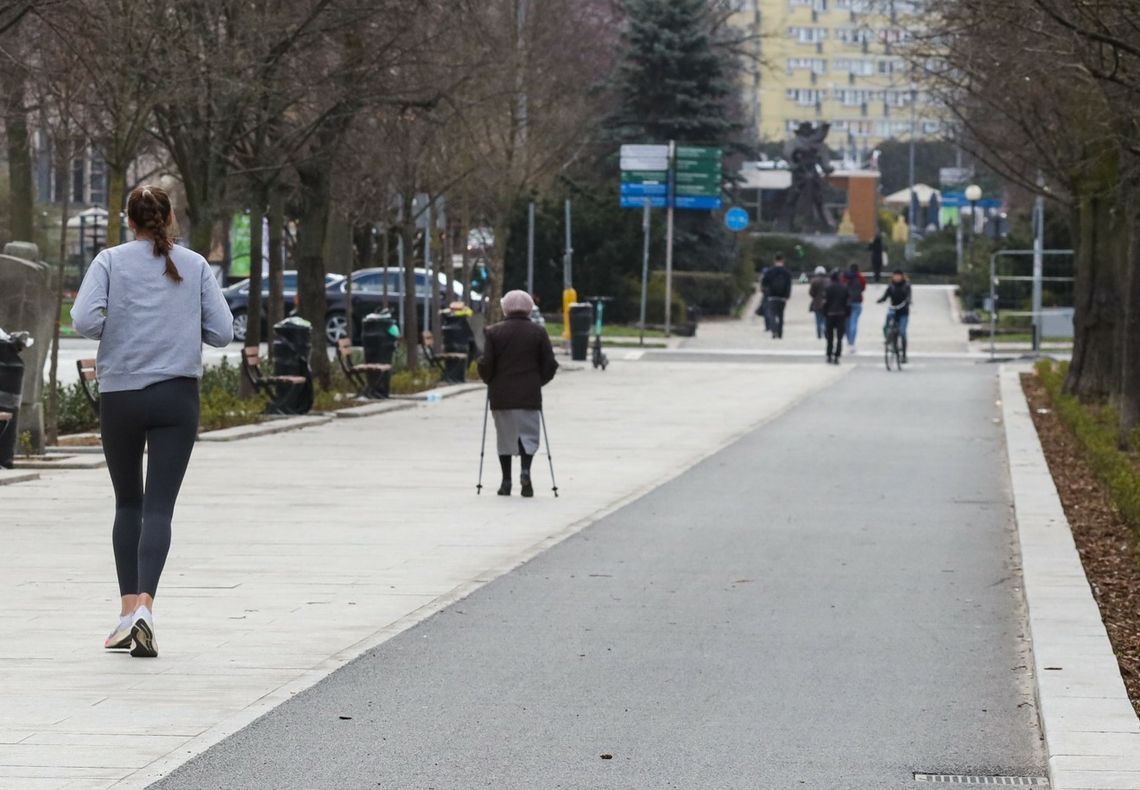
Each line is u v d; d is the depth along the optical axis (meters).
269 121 77.50
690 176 187.88
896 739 24.45
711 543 44.53
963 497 55.66
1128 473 50.97
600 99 194.50
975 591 37.44
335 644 30.59
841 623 33.47
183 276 29.09
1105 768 22.02
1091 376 95.50
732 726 25.11
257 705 25.88
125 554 29.44
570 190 198.12
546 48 132.50
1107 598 37.16
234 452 67.69
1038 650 29.33
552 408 94.38
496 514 49.94
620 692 27.20
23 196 72.88
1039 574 37.97
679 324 186.62
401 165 109.75
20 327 60.38
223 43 70.94
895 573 39.88
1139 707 26.27
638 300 195.25
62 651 29.52
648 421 85.75
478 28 84.44
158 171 98.19
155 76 65.25
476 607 34.69
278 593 35.91
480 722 25.11
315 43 75.19
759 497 54.97
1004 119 96.19
